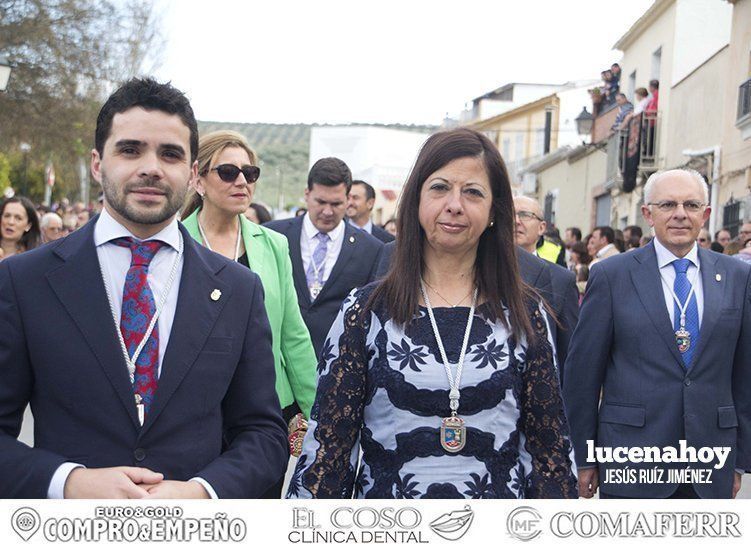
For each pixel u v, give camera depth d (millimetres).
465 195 2875
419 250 2949
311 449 2893
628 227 13469
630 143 21344
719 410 4488
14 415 2863
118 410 2789
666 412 4488
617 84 25188
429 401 2789
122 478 2695
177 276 2984
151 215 2855
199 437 2887
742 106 15172
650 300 4598
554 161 30531
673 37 20609
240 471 2895
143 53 25688
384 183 39781
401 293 2891
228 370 2965
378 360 2859
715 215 16406
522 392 2932
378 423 2848
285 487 6219
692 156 17562
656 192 4652
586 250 13047
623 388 4590
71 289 2830
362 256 6500
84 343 2797
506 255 2967
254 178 4543
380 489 2805
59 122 25109
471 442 2783
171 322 2924
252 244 4566
